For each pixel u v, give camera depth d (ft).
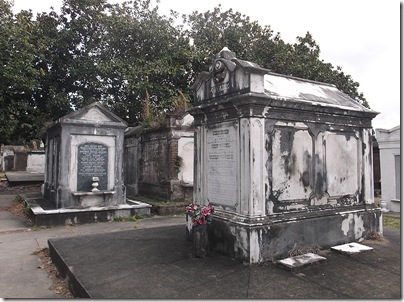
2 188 55.67
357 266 14.26
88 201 30.73
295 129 16.37
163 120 40.32
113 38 53.06
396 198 34.35
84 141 30.91
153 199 38.75
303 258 14.65
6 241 23.09
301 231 15.84
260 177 14.90
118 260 15.33
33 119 48.24
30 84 41.93
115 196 32.12
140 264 14.70
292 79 19.89
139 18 57.72
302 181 16.49
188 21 62.23
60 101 48.73
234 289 11.71
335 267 14.11
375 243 17.97
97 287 12.08
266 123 15.33
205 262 14.84
